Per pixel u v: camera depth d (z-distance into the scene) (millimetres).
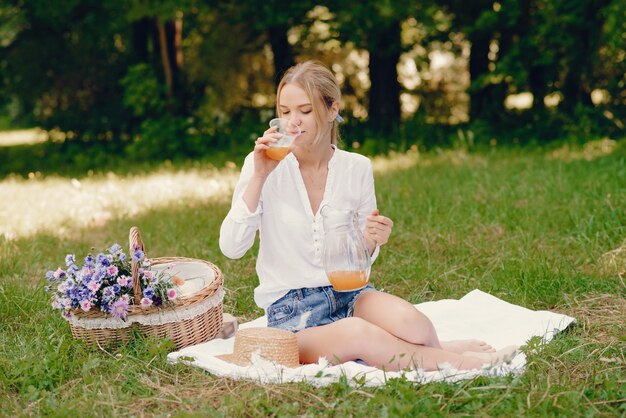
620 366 3174
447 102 13508
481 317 3912
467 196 6723
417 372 2945
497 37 12094
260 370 3084
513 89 12016
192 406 2908
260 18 12258
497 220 5781
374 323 3150
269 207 3289
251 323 3875
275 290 3322
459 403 2836
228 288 4449
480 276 4660
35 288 4508
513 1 11125
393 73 12539
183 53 14680
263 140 3045
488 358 3152
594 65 10961
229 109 14375
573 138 10312
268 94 14617
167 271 3766
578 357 3281
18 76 14266
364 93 13570
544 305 4148
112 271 3396
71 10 13109
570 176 7328
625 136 10281
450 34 11914
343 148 11367
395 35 11984
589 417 2707
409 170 8680
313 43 12750
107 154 13180
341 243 3068
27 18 13820
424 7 11148
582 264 4699
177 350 3455
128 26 14219
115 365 3227
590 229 5098
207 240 5691
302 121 3182
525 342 3518
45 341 3508
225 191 8180
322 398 2908
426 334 3096
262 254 3369
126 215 6965
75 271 3434
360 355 3082
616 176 7055
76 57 13945
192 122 12391
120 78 14008
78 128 13852
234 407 2830
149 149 12109
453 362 3068
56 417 2789
